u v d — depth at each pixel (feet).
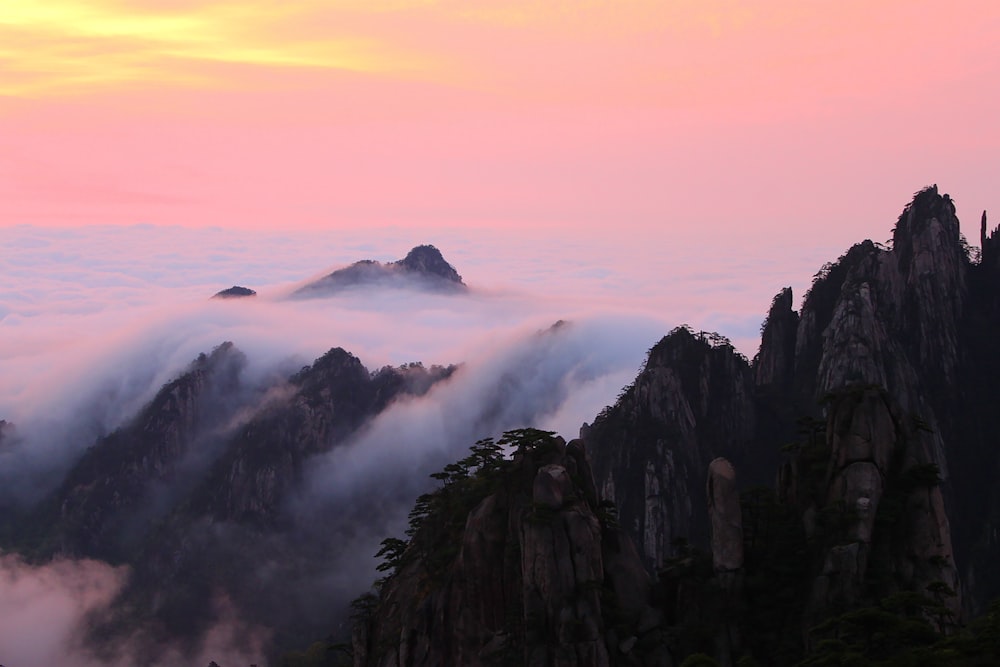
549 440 392.68
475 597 379.96
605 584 372.79
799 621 352.90
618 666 350.43
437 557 407.85
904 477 366.02
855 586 348.79
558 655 348.59
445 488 444.96
